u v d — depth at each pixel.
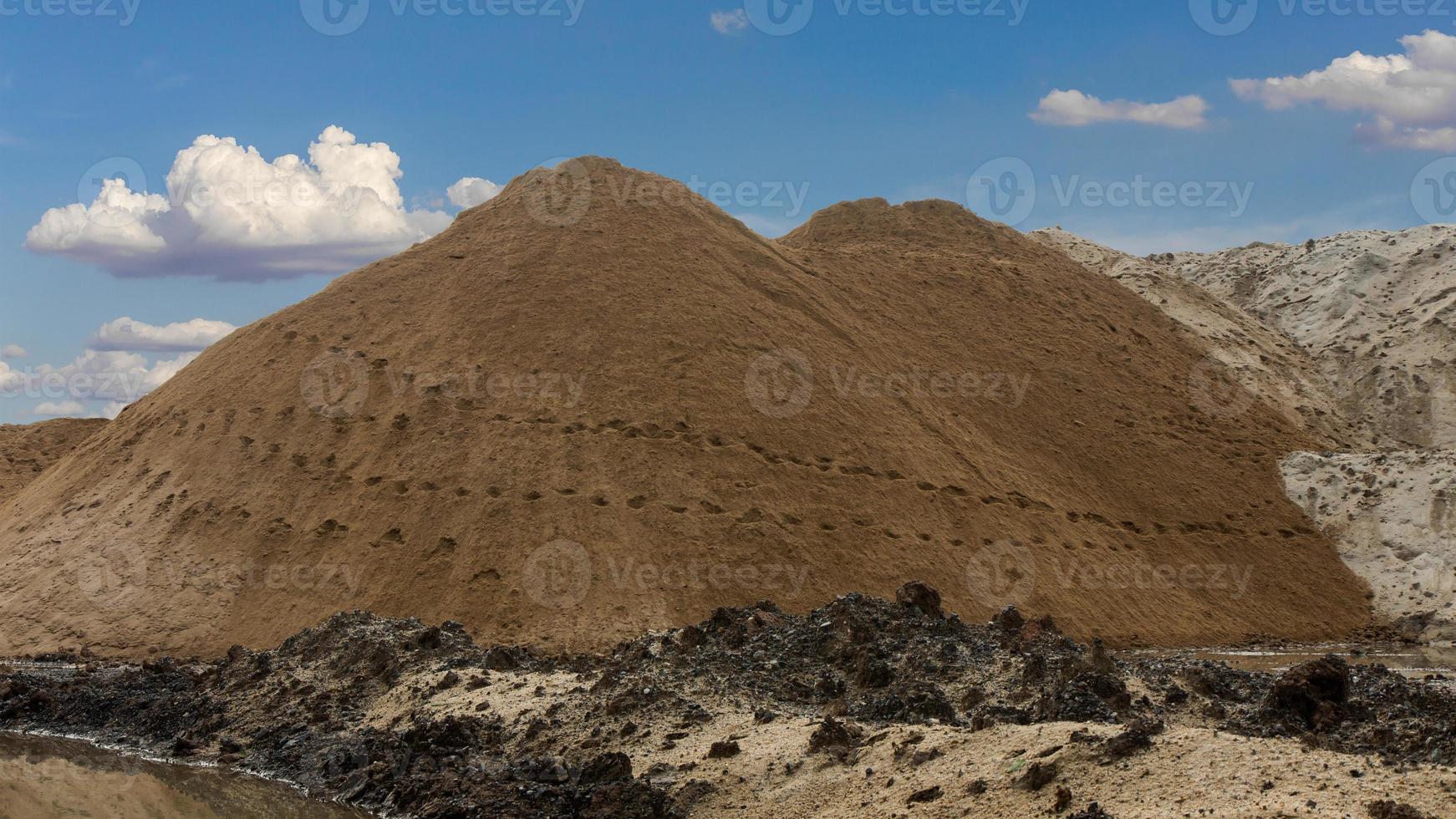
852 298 68.62
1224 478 62.72
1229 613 51.75
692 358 56.59
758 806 20.31
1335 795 15.45
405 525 47.31
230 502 51.00
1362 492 61.69
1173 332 81.69
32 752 31.67
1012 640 27.75
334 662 33.50
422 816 22.98
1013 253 86.94
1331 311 93.38
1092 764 17.86
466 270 64.88
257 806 25.78
